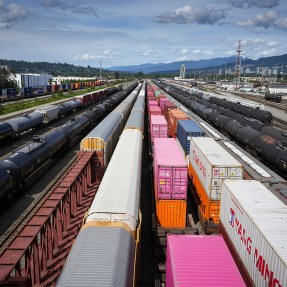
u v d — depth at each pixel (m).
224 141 34.47
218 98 84.56
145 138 53.56
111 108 81.38
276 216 13.90
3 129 44.44
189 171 30.14
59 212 18.30
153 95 96.56
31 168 28.25
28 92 115.06
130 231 13.81
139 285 17.16
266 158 34.81
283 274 10.79
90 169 28.69
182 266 11.40
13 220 23.55
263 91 157.00
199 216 24.39
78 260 11.36
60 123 65.94
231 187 17.41
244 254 14.75
